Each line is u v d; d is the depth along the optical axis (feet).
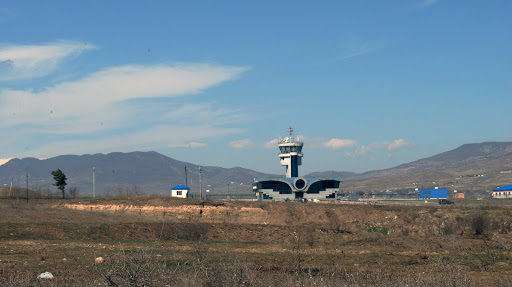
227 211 277.64
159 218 255.91
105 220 221.66
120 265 49.24
